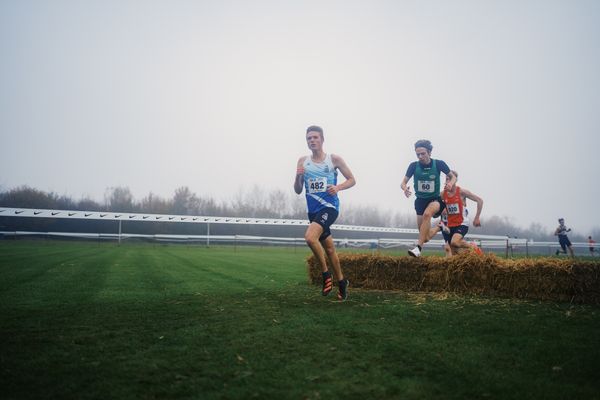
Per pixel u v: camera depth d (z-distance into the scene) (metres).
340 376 2.07
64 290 5.23
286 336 2.86
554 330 3.02
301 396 1.82
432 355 2.40
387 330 3.03
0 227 28.34
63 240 29.50
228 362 2.29
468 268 5.20
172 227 34.59
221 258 13.26
